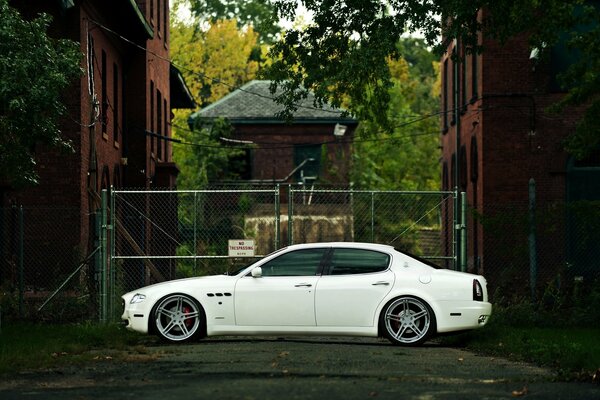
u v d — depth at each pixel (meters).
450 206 42.31
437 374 13.04
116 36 34.47
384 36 26.80
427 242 49.91
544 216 22.80
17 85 20.20
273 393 10.84
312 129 62.69
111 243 22.11
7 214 27.16
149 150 38.41
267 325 18.05
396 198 48.81
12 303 22.39
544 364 14.65
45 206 27.31
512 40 33.00
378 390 11.21
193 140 59.56
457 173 38.53
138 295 18.36
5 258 26.72
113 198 22.12
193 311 18.17
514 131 32.94
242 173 62.97
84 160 28.02
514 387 11.76
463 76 39.50
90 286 22.98
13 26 21.05
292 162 62.81
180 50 77.31
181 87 50.12
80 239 27.12
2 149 20.73
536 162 32.84
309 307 17.97
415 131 76.50
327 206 45.28
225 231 38.22
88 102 28.70
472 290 17.88
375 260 18.17
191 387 11.43
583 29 32.22
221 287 18.17
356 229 45.97
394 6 27.34
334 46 28.31
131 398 10.71
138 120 37.50
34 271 26.94
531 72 32.94
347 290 17.95
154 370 13.44
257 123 62.69
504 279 22.98
